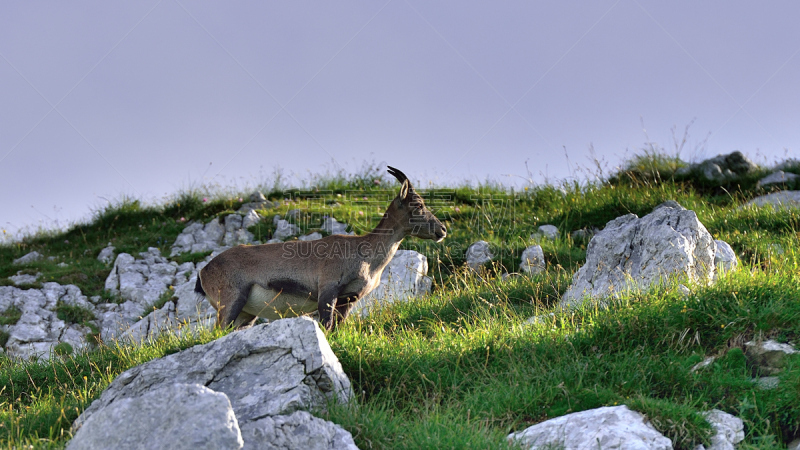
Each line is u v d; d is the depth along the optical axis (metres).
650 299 22.52
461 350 22.20
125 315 43.69
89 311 43.91
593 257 28.81
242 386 18.77
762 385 17.66
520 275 35.56
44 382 26.55
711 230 42.19
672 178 55.41
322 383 18.52
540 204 56.03
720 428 16.28
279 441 15.42
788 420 16.47
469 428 16.75
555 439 16.19
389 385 20.48
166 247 52.56
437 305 31.75
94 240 55.38
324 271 27.81
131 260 49.12
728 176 55.91
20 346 39.88
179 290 41.50
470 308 30.77
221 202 58.28
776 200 49.16
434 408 18.58
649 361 19.47
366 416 17.42
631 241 27.80
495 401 18.67
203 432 13.70
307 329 19.55
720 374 18.47
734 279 23.03
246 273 28.27
